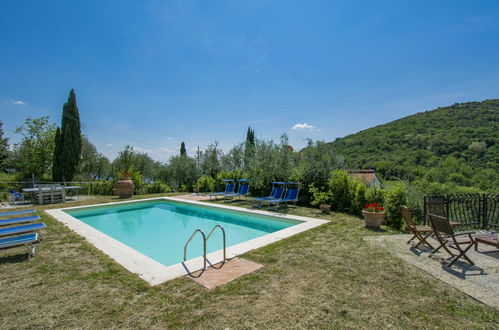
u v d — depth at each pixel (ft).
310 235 19.53
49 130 73.97
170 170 79.20
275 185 38.91
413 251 15.71
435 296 10.20
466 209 23.03
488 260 14.06
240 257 14.79
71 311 9.22
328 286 11.07
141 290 10.77
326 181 32.89
